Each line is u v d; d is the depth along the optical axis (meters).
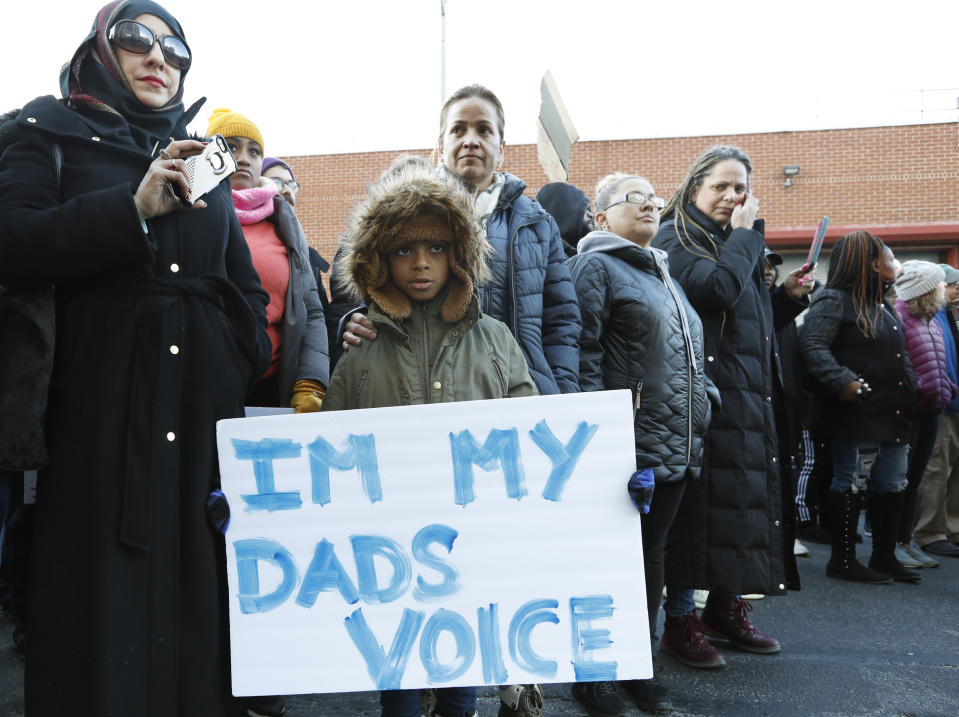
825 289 4.71
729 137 15.45
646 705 2.72
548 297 2.65
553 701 2.87
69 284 1.74
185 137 1.99
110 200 1.63
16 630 3.04
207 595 1.70
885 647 3.50
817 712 2.74
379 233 2.02
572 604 1.78
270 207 2.87
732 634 3.42
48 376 1.66
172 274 1.76
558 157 3.95
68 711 1.57
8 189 1.70
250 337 1.86
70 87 1.88
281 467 1.79
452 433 1.81
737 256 3.17
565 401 1.81
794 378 4.75
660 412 2.77
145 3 1.89
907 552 5.27
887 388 4.59
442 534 1.79
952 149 14.86
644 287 2.86
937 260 14.98
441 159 2.69
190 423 1.74
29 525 1.86
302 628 1.77
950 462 5.74
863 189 15.09
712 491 3.15
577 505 1.80
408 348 2.05
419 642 1.77
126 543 1.61
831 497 4.84
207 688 1.68
